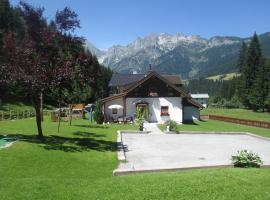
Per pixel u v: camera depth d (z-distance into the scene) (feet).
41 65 84.99
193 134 134.21
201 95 547.08
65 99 172.45
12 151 70.59
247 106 404.16
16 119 157.89
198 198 37.35
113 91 261.65
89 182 44.80
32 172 58.44
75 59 90.99
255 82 369.09
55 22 90.07
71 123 151.84
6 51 83.30
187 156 83.82
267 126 176.45
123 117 173.37
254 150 96.53
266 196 38.06
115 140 100.89
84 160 70.23
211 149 96.02
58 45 89.76
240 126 183.83
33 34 87.81
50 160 67.31
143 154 85.51
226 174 46.98
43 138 90.07
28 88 86.53
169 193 38.78
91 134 111.45
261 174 47.11
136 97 180.34
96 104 167.53
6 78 83.41
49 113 214.28
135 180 44.70
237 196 37.93
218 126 175.73
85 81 94.22
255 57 387.75
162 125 165.17
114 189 40.63
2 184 44.42
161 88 181.98
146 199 37.32
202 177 45.21
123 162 72.28
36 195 39.47
